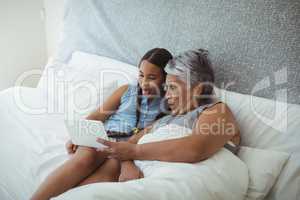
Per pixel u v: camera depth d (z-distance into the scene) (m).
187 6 1.67
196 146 1.17
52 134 1.52
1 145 1.41
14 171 1.28
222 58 1.58
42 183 1.17
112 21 2.06
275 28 1.40
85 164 1.21
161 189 1.03
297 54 1.37
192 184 1.06
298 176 1.23
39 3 2.56
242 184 1.17
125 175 1.20
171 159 1.18
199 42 1.65
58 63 2.06
